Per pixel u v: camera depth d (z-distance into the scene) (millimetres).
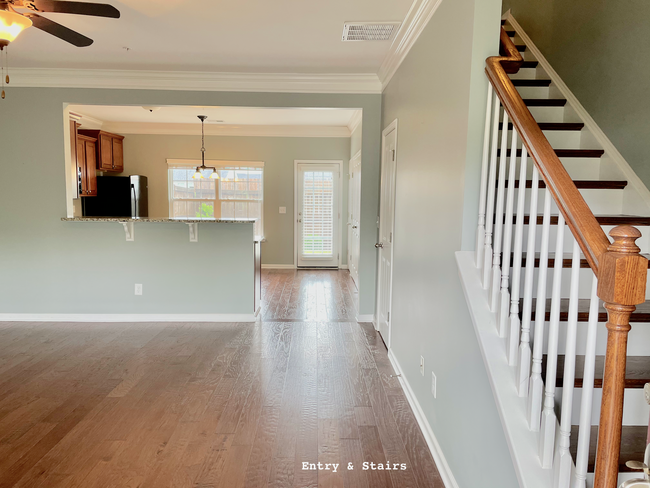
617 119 2494
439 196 2209
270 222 7898
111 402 2758
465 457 1826
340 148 7781
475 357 1720
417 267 2662
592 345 1070
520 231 1471
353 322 4621
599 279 963
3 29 2113
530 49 3465
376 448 2311
